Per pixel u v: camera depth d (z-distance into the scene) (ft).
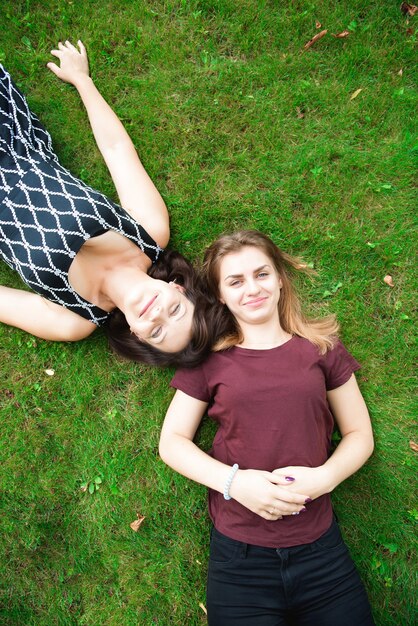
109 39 9.40
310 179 9.25
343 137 9.32
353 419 7.95
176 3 9.41
